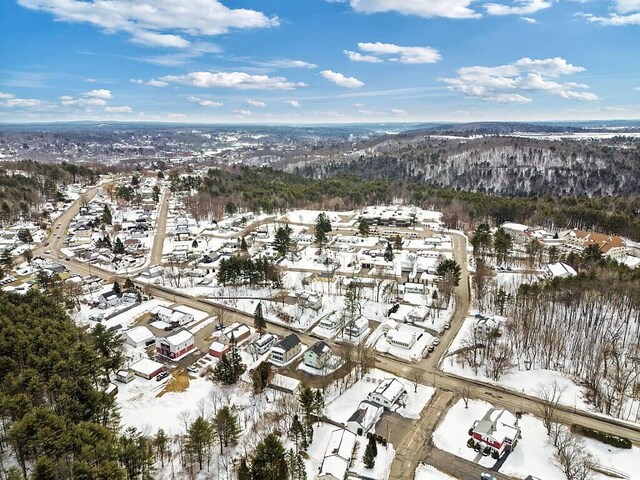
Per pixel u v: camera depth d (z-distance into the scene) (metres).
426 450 57.12
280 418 62.38
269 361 78.44
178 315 93.25
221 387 70.81
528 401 67.12
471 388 70.50
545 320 82.94
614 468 53.91
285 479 48.59
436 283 112.06
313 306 99.50
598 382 67.75
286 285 114.56
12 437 47.34
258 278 112.06
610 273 94.81
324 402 64.94
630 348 77.62
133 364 75.62
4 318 70.69
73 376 59.31
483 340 82.31
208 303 104.75
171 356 79.75
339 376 73.25
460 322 93.75
